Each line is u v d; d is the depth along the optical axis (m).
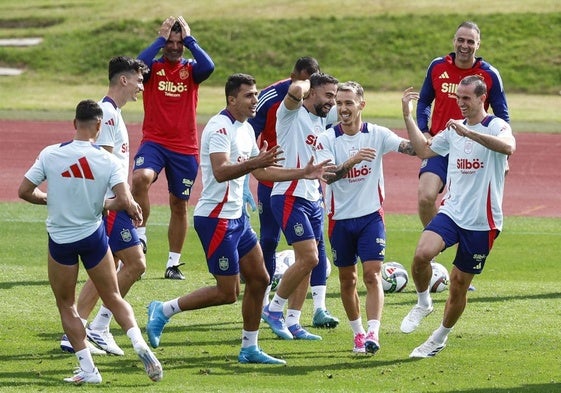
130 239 30.31
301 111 32.75
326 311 34.31
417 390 25.69
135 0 151.75
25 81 124.00
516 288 40.09
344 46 130.38
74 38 134.62
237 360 29.14
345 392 25.12
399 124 97.06
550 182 72.19
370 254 29.97
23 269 42.47
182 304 29.69
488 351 30.50
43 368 27.70
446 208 29.72
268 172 27.67
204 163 28.44
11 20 143.38
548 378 27.17
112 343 29.81
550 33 130.50
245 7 144.12
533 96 117.75
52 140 87.94
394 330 33.56
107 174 25.81
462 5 140.50
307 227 32.00
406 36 131.62
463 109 29.41
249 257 28.81
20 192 26.11
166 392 24.91
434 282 39.56
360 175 30.11
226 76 125.38
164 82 42.25
